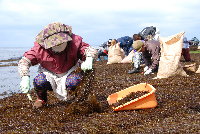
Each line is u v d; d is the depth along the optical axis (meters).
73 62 3.30
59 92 3.28
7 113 3.34
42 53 3.10
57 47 3.02
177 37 5.61
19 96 4.73
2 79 8.30
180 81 4.95
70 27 3.14
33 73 10.08
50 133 2.39
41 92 3.39
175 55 5.55
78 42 3.16
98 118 2.84
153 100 3.19
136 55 7.41
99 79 6.30
